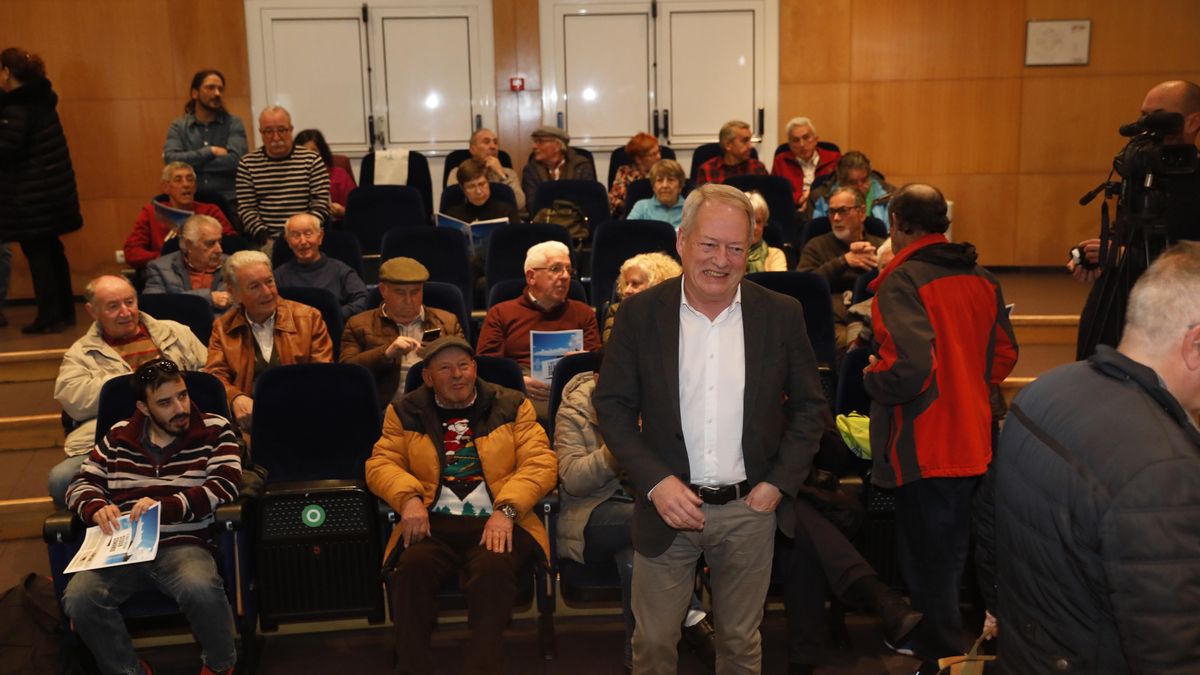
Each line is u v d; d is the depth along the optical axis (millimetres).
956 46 7582
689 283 2184
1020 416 1639
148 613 3012
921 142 7703
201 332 4172
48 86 5648
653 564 2332
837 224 4734
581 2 7656
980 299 2785
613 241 4941
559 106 7770
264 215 5664
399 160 6914
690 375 2236
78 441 3717
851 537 3064
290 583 3172
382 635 3410
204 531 3100
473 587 2865
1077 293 6535
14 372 5219
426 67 7699
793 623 2961
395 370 3904
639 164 6641
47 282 5758
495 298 4379
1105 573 1417
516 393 3275
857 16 7609
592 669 3143
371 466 3146
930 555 2836
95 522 2992
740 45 7703
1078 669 1524
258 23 7543
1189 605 1357
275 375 3365
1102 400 1498
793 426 2268
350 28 7617
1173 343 1490
